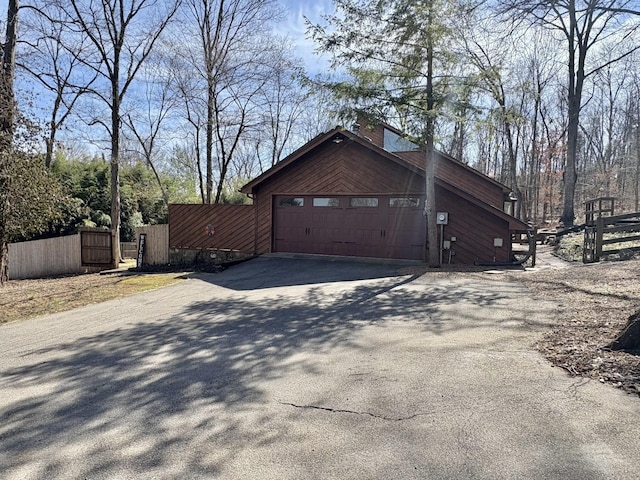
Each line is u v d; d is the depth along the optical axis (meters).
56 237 16.98
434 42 9.70
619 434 2.67
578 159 37.06
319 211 13.79
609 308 5.59
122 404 3.56
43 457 2.74
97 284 11.39
